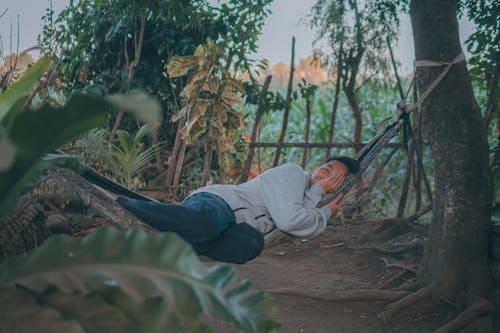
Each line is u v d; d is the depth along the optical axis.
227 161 5.73
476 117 3.80
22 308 1.39
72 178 2.67
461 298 3.68
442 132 3.81
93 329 1.42
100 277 1.43
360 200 6.29
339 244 5.43
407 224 5.57
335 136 9.05
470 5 4.87
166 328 1.44
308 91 6.55
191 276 1.44
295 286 4.41
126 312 1.45
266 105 6.42
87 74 6.31
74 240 1.50
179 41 6.15
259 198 2.93
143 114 1.15
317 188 3.04
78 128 1.26
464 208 3.75
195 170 6.23
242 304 1.47
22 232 4.48
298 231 2.85
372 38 6.17
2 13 4.76
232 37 6.01
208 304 1.41
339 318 3.70
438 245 3.88
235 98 5.52
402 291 3.90
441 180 3.88
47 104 1.20
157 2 5.86
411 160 6.28
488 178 3.81
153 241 1.48
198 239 2.65
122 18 5.86
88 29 6.15
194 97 5.37
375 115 8.91
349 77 7.05
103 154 5.22
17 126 1.21
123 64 6.30
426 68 3.80
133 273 1.43
